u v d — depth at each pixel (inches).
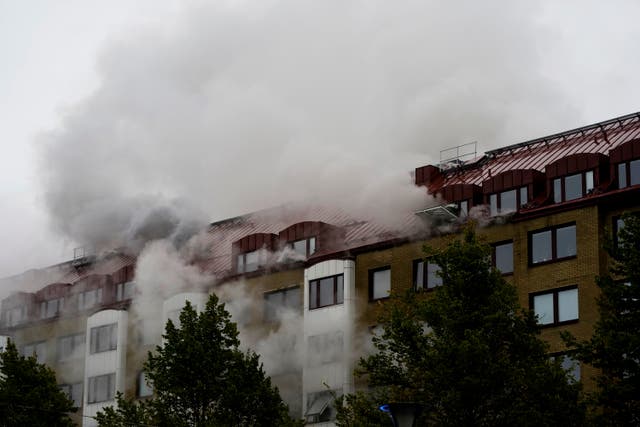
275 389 2405.3
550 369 2080.5
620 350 2081.7
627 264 2149.4
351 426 2135.8
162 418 2349.9
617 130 2817.4
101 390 3339.1
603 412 2202.3
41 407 2608.3
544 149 2925.7
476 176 2952.8
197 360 2385.6
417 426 2084.2
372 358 2176.4
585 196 2623.0
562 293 2593.5
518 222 2699.3
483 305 2148.1
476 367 2058.3
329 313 2938.0
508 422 2047.2
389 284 2888.8
